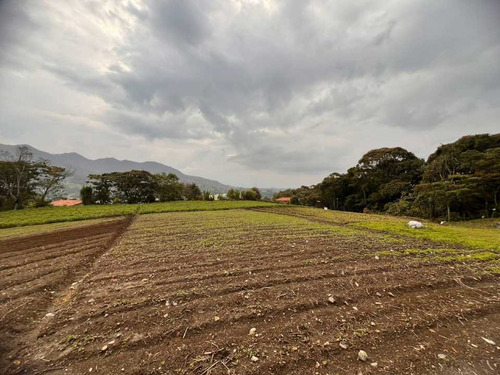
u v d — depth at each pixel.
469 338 2.98
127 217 21.19
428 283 4.81
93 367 2.60
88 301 4.27
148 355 2.77
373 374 2.39
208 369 2.53
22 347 2.97
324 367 2.52
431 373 2.39
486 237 10.02
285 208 32.12
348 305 3.92
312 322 3.41
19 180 34.53
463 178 22.95
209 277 5.43
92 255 7.91
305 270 5.78
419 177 35.91
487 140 26.30
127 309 3.93
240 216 20.86
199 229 13.10
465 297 4.19
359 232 11.70
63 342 3.06
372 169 41.94
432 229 12.40
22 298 4.46
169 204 36.97
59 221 18.95
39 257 7.84
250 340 3.02
